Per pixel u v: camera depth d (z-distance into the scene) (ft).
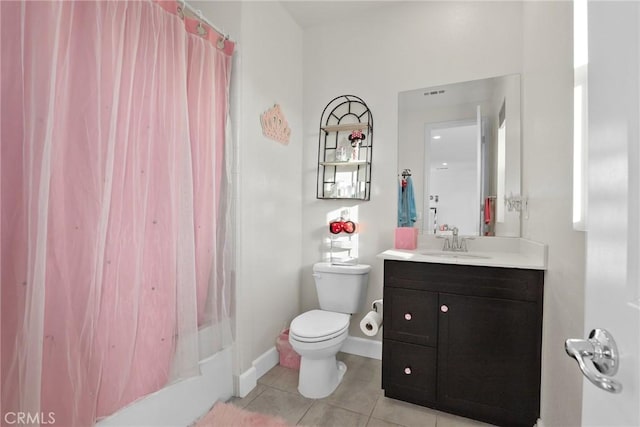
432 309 5.49
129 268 3.98
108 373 3.79
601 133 1.67
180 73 4.69
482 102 6.81
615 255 1.51
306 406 5.63
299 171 8.38
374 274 7.73
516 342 4.94
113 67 3.70
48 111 3.04
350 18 8.02
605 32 1.63
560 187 3.99
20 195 2.99
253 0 6.47
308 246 8.42
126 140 3.92
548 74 4.53
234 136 6.01
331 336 5.79
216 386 5.56
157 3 4.41
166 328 4.49
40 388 2.99
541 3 4.93
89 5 3.54
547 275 4.63
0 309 2.89
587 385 1.80
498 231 6.67
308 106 8.48
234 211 5.98
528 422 4.87
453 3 7.06
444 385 5.41
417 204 7.38
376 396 5.95
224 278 5.64
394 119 7.59
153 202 4.40
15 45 2.93
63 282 3.31
